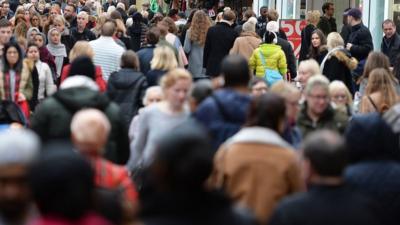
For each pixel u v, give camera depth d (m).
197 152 7.52
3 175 7.18
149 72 18.66
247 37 25.89
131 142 14.81
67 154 7.01
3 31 22.69
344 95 15.50
